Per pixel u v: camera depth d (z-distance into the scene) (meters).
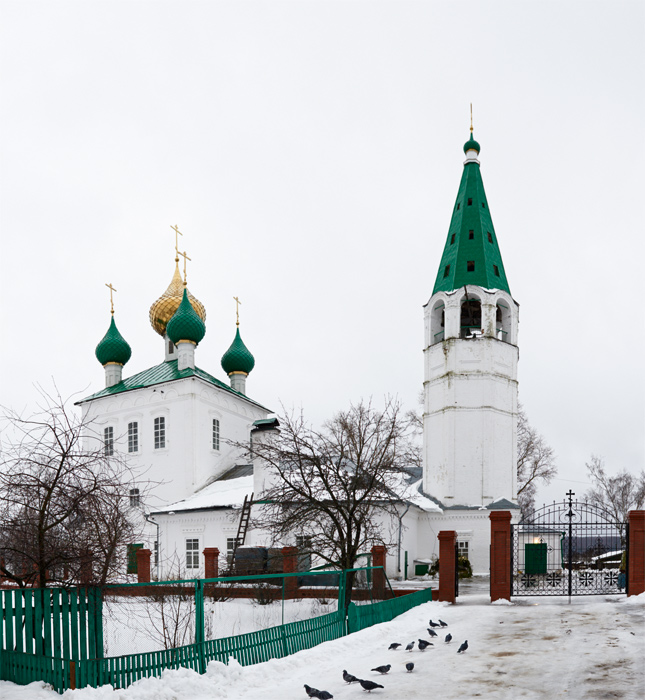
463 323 44.19
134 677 10.38
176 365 49.94
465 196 44.78
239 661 12.06
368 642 14.69
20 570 12.95
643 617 16.00
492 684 10.30
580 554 28.70
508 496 40.59
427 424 42.59
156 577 33.84
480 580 34.25
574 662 11.48
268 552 26.86
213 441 46.97
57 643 10.34
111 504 12.18
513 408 41.94
